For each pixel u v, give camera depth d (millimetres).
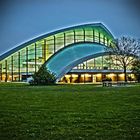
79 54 69812
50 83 48562
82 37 74562
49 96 27734
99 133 12102
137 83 52719
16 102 23047
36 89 37469
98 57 68938
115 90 34969
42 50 71312
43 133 12219
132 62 61250
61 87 42094
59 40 72375
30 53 70875
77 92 32344
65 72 65812
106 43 75938
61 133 12180
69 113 17234
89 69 67938
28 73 70375
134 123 13938
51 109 19016
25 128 13148
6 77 70062
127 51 61750
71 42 73188
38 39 70812
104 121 14523
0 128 13156
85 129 12875
